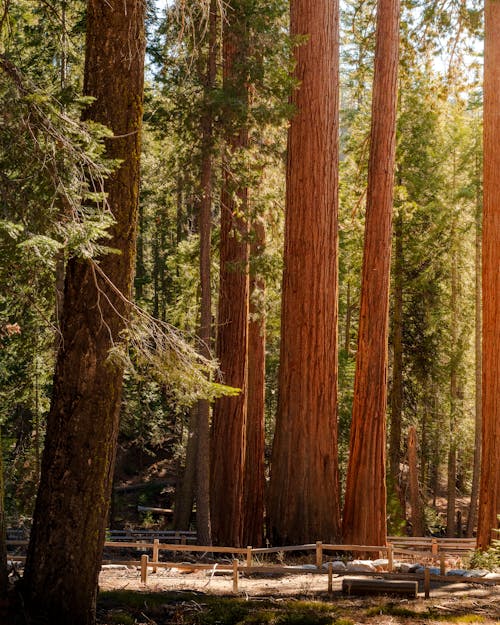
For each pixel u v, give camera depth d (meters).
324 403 16.89
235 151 16.72
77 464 7.72
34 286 7.58
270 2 16.11
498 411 16.36
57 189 6.54
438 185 27.12
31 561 7.77
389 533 23.05
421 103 26.09
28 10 13.66
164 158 17.42
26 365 19.31
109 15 8.08
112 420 7.90
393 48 17.83
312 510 16.53
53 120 6.78
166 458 36.41
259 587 11.02
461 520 32.41
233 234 18.08
